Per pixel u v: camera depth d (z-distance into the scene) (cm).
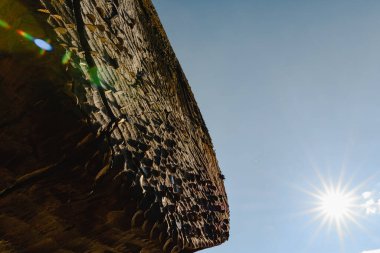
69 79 103
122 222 129
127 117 144
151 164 154
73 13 138
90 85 116
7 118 98
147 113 190
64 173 109
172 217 156
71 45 116
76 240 133
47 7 114
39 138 101
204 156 341
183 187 196
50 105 98
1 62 97
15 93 97
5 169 106
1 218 120
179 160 216
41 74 97
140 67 241
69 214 123
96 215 124
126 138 136
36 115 98
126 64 197
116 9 229
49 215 123
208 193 257
